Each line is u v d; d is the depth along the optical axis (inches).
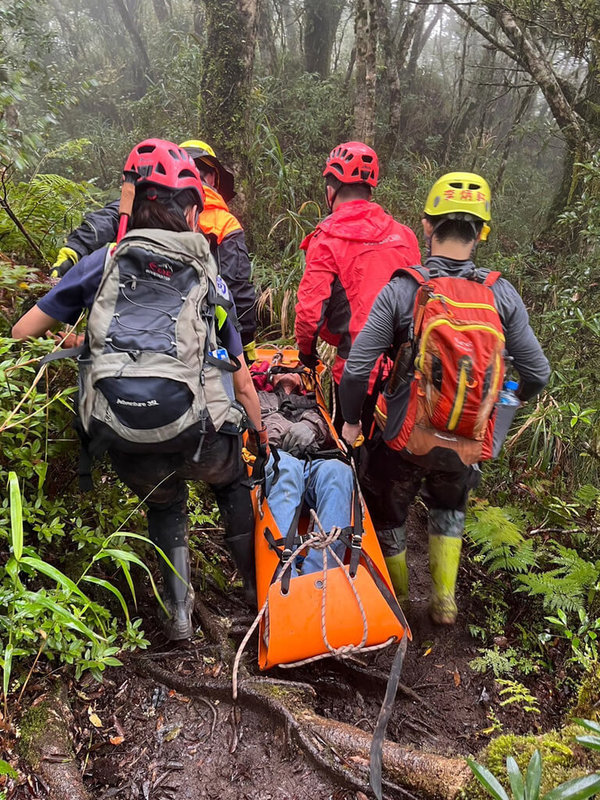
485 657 102.8
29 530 90.2
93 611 81.2
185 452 78.0
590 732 72.6
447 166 408.2
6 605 72.3
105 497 100.9
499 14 253.8
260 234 223.5
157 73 428.1
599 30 239.3
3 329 99.2
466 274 88.2
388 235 113.6
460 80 439.5
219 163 127.0
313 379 126.3
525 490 145.6
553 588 105.9
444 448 88.1
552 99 251.8
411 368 88.2
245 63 193.3
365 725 89.0
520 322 90.4
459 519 103.5
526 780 54.2
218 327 81.3
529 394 98.9
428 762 73.3
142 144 78.9
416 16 390.6
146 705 83.7
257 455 98.3
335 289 114.0
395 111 340.2
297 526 94.3
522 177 394.0
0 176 128.0
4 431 87.4
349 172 114.9
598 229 179.3
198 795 72.4
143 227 78.7
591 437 157.6
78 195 138.6
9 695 76.7
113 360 71.9
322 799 71.8
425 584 125.0
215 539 122.5
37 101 193.9
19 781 68.4
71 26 498.3
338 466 99.6
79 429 78.3
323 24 443.5
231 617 101.0
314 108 345.4
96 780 73.3
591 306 182.7
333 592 83.0
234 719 80.8
